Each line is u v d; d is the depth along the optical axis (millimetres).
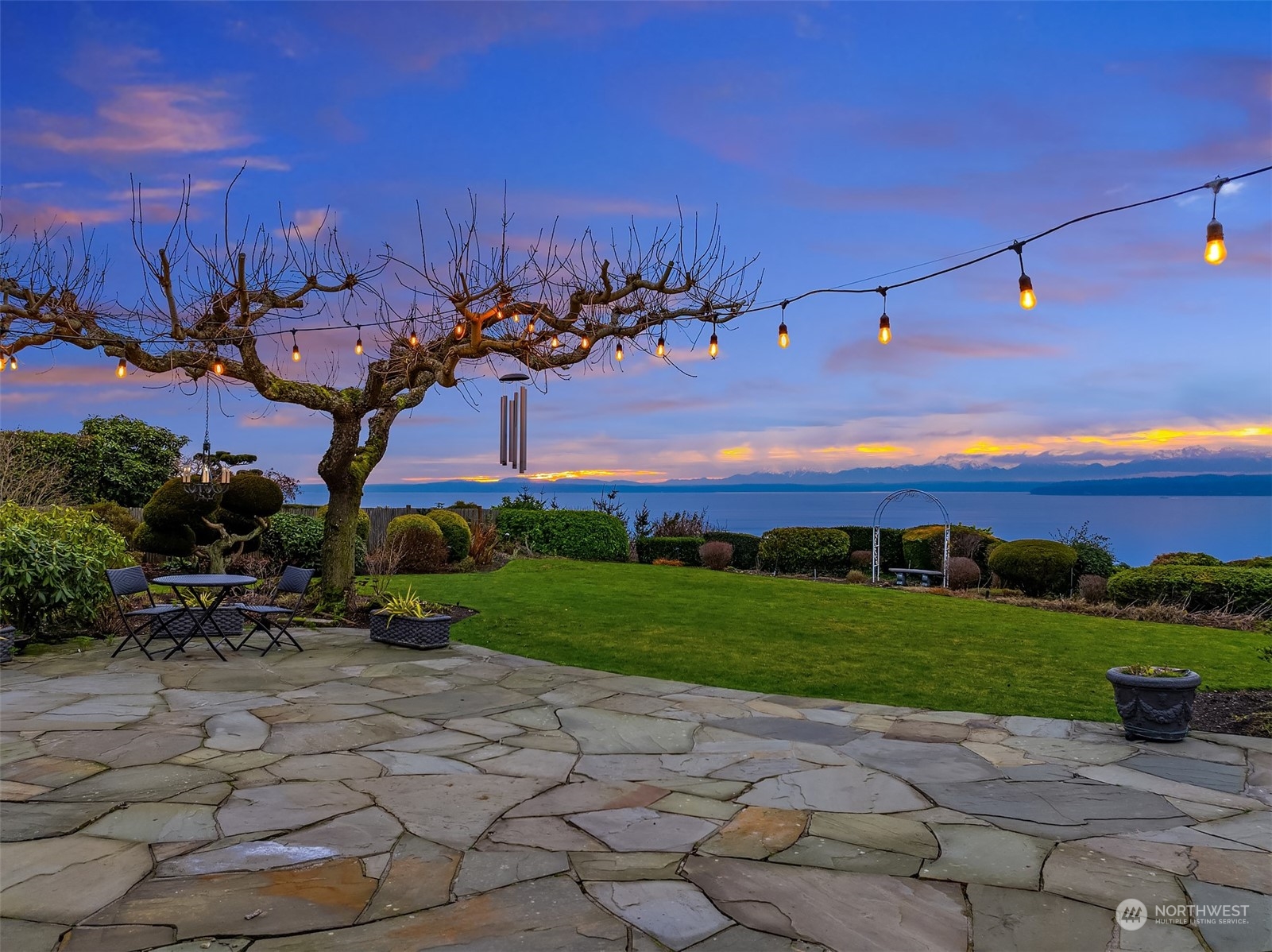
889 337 6559
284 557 13102
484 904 2879
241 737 5012
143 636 8492
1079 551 14781
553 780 4320
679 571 15648
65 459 16375
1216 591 11719
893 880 3139
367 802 3918
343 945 2580
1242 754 4992
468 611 10375
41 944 2541
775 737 5238
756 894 2998
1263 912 2889
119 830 3490
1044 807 3998
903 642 8898
